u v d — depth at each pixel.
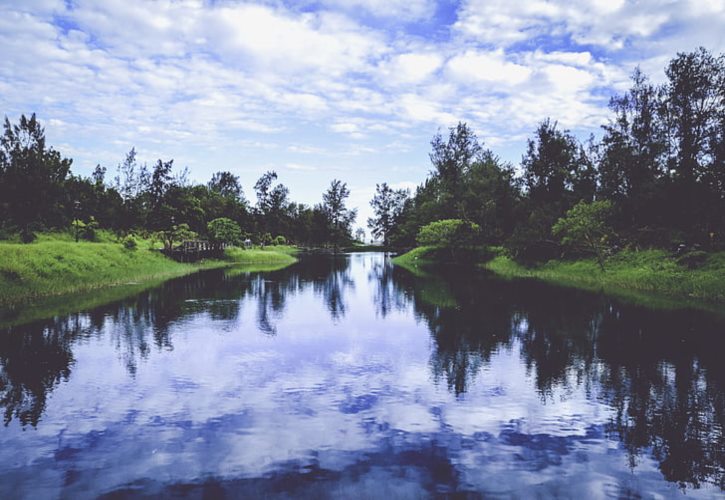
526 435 7.52
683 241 31.16
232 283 30.38
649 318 17.58
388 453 6.86
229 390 9.52
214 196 69.25
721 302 21.59
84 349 12.57
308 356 12.13
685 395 9.37
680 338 14.23
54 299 21.31
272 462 6.57
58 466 6.42
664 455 6.88
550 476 6.25
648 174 39.44
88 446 7.02
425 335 14.70
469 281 33.47
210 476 6.17
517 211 54.88
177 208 49.50
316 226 121.81
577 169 50.00
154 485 5.95
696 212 31.94
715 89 34.91
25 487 5.88
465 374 10.68
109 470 6.31
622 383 10.09
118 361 11.50
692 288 24.25
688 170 35.19
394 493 5.79
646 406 8.81
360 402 8.91
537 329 15.59
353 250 120.62
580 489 5.94
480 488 5.93
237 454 6.79
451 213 68.25
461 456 6.78
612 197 41.50
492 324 16.56
